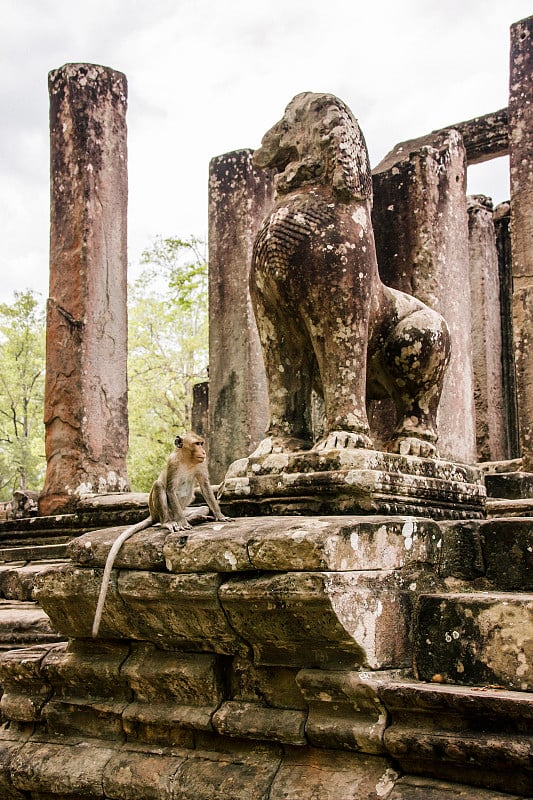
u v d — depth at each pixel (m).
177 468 4.75
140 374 22.88
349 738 3.97
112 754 4.68
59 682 5.02
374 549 4.21
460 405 6.94
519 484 7.45
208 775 4.27
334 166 5.27
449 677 4.14
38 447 23.17
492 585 4.65
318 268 5.13
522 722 3.60
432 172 6.70
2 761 4.98
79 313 8.94
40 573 4.95
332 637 4.00
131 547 4.62
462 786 3.70
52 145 9.39
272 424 5.52
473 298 12.23
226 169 9.08
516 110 8.78
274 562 4.07
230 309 8.90
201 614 4.38
